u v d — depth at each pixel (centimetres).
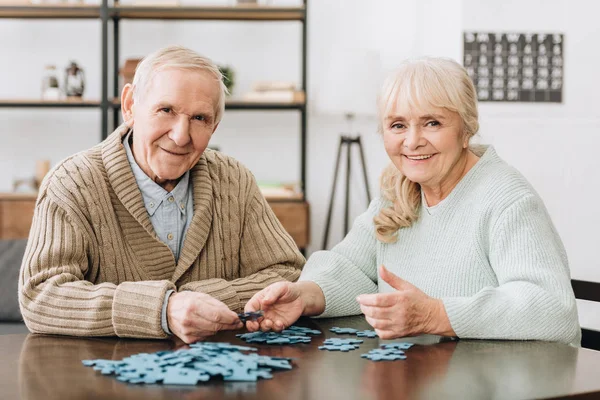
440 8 415
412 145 155
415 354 127
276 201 439
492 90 373
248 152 476
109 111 454
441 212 163
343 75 430
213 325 133
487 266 157
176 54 158
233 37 473
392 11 479
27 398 100
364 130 480
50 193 162
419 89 152
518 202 153
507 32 374
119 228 168
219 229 180
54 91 442
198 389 104
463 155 163
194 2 470
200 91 157
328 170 480
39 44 464
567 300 142
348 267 173
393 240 170
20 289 152
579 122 359
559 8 375
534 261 147
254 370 113
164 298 138
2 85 464
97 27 467
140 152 166
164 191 171
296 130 477
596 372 117
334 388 106
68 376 111
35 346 134
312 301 159
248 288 168
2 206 425
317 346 134
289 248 188
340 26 478
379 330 135
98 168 168
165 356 117
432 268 163
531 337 138
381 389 106
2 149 466
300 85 477
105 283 146
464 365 120
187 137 158
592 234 352
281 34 475
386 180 176
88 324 141
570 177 358
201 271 177
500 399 102
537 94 374
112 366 115
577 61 375
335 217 482
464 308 137
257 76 475
